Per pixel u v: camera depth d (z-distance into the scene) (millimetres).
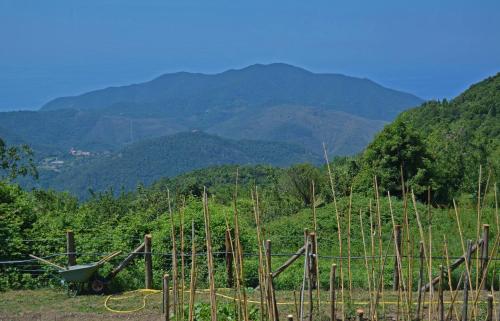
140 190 27312
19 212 15445
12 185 17250
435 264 13578
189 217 14633
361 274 13445
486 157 29766
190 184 24812
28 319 10930
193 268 5719
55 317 11031
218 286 13133
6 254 13727
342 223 20172
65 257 13789
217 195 25078
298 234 19938
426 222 20172
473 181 27656
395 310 10148
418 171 27188
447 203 27359
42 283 13672
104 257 13430
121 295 12695
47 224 15398
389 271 13180
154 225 15367
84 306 11820
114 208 24312
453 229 18938
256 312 9211
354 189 27562
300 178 28609
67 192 25453
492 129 48625
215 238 14250
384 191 26891
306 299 11195
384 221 20359
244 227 15844
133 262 14055
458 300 10242
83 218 16094
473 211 21734
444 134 39062
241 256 5523
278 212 26766
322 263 15367
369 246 17375
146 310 11336
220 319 9180
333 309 6000
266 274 5504
